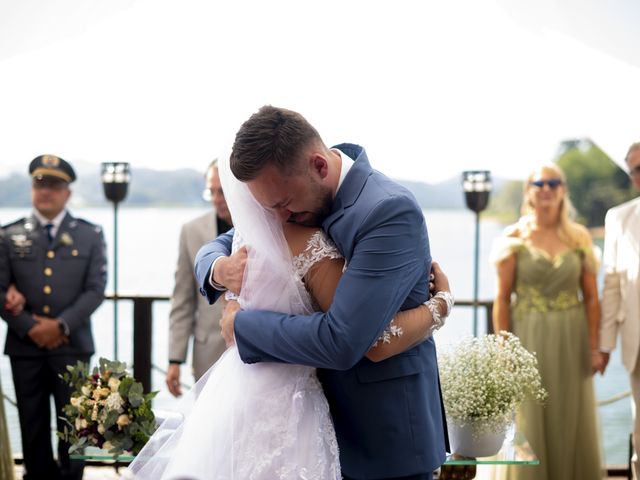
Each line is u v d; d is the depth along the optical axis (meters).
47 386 3.77
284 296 1.73
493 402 2.41
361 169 1.74
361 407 1.78
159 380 5.15
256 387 1.75
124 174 4.37
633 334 3.49
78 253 3.86
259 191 1.65
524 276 3.71
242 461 1.70
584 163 20.61
